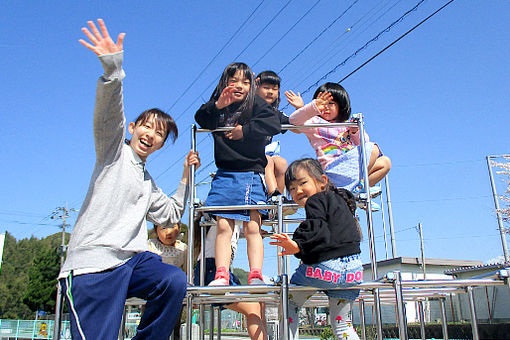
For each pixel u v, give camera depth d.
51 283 39.28
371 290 2.80
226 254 2.90
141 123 2.53
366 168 2.95
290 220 3.77
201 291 2.28
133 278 2.16
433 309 16.08
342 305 2.38
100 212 2.14
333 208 2.28
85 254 2.05
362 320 3.73
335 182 3.24
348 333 2.35
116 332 2.00
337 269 2.19
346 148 3.41
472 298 2.84
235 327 27.20
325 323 17.16
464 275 16.62
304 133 3.47
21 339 27.55
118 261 2.10
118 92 2.08
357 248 2.27
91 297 2.00
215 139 3.10
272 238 2.19
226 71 3.06
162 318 2.07
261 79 3.87
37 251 60.69
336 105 3.40
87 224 2.12
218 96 3.06
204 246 3.31
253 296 2.55
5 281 56.34
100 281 2.02
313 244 2.17
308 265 2.25
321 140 3.40
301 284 2.32
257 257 2.88
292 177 2.48
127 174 2.30
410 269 23.92
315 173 2.46
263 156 3.14
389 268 24.44
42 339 27.17
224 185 3.02
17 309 53.59
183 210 2.80
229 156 3.03
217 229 2.98
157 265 2.15
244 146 3.04
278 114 3.41
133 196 2.29
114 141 2.19
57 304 2.12
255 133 2.98
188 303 2.59
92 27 2.05
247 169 3.04
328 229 2.21
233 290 2.26
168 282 2.07
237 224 3.40
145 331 2.08
